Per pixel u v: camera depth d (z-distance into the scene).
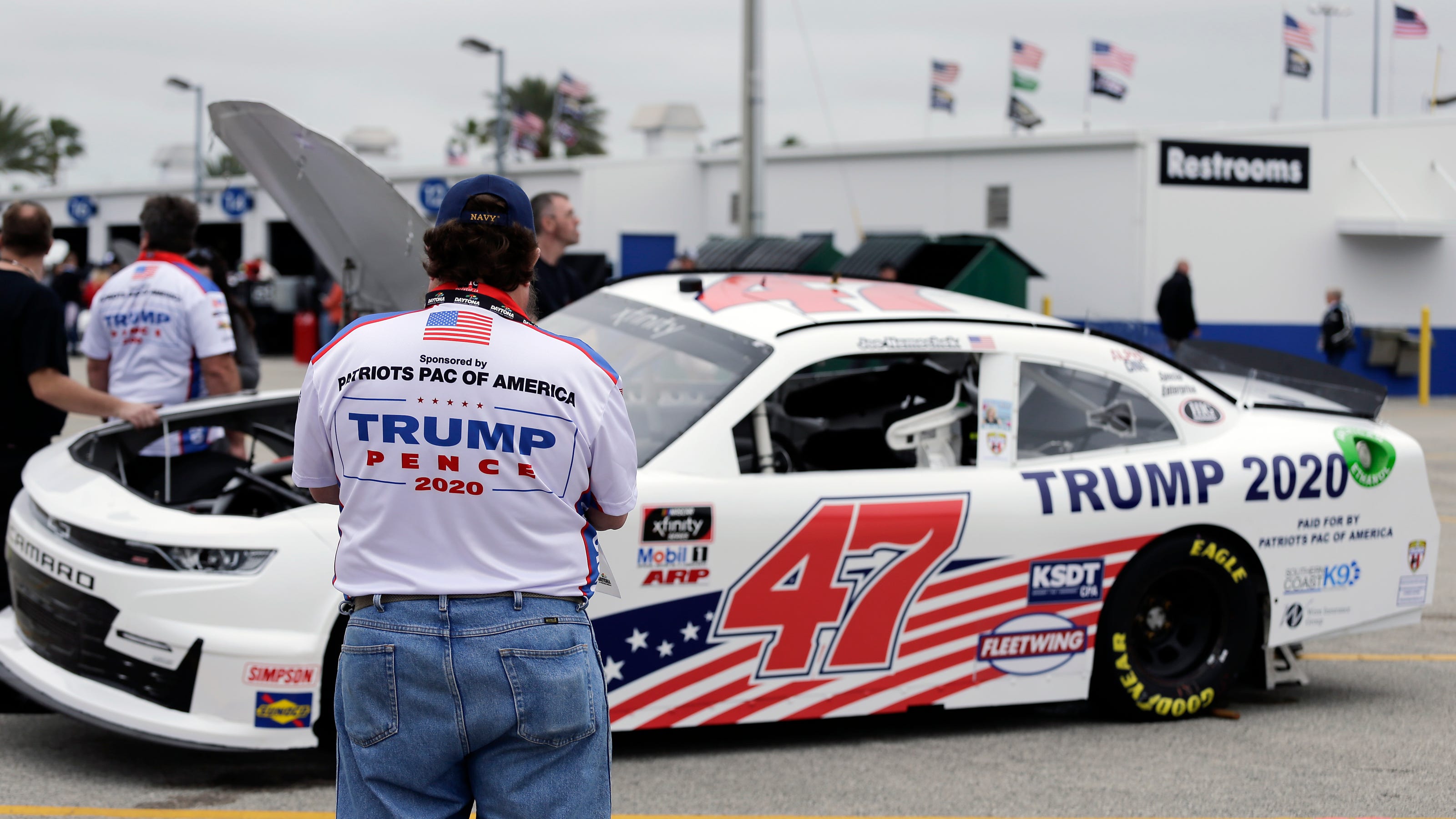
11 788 4.96
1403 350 26.34
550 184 34.66
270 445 6.67
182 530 4.85
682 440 5.24
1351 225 26.55
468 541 2.71
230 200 39.12
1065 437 5.86
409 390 2.70
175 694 4.80
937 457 5.76
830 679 5.40
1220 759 5.63
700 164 34.94
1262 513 6.05
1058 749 5.72
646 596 5.09
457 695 2.66
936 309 6.07
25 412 6.12
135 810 4.76
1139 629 6.07
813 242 19.02
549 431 2.73
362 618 2.72
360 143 41.06
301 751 5.49
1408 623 6.43
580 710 2.76
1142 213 26.11
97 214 44.03
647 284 6.66
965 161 28.36
